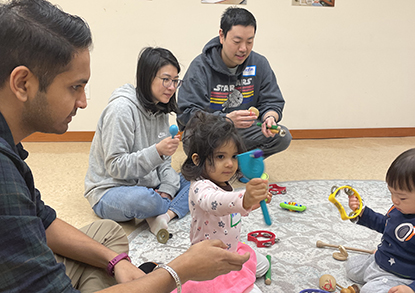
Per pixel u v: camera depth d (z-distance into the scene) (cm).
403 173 103
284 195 200
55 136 299
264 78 218
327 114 328
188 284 102
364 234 159
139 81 161
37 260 58
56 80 63
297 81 317
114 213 160
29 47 59
